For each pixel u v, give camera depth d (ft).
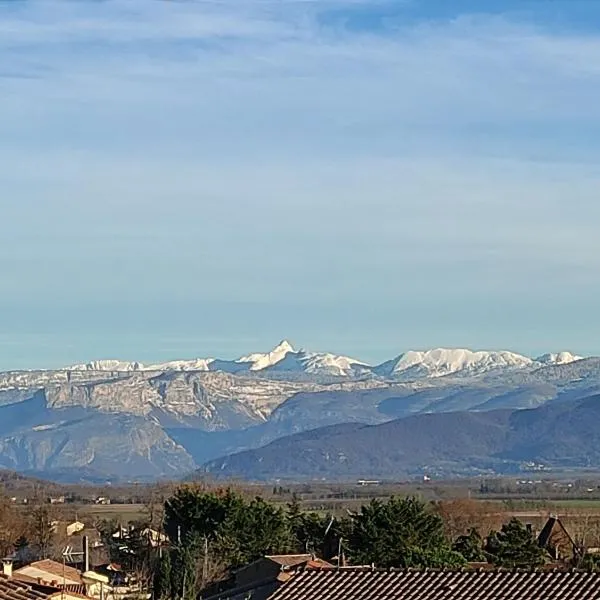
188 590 344.69
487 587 179.73
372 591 182.50
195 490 464.65
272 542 407.64
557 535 449.48
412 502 401.29
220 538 402.11
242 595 284.00
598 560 357.82
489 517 588.50
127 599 347.56
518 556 363.56
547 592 175.63
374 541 372.58
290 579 190.80
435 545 373.81
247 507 426.10
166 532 442.50
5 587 156.87
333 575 189.78
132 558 427.33
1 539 493.36
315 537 424.05
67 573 368.89
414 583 183.73
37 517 526.16
